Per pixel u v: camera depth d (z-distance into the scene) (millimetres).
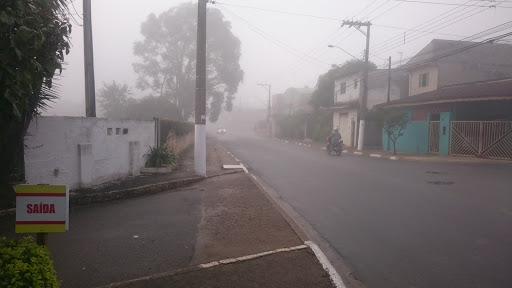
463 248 5098
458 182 10641
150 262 4691
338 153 22062
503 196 8531
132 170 11445
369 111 27109
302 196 9133
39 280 2564
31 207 3158
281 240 5480
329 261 4699
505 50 28438
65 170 8227
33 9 3531
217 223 6523
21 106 3713
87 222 6660
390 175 12445
